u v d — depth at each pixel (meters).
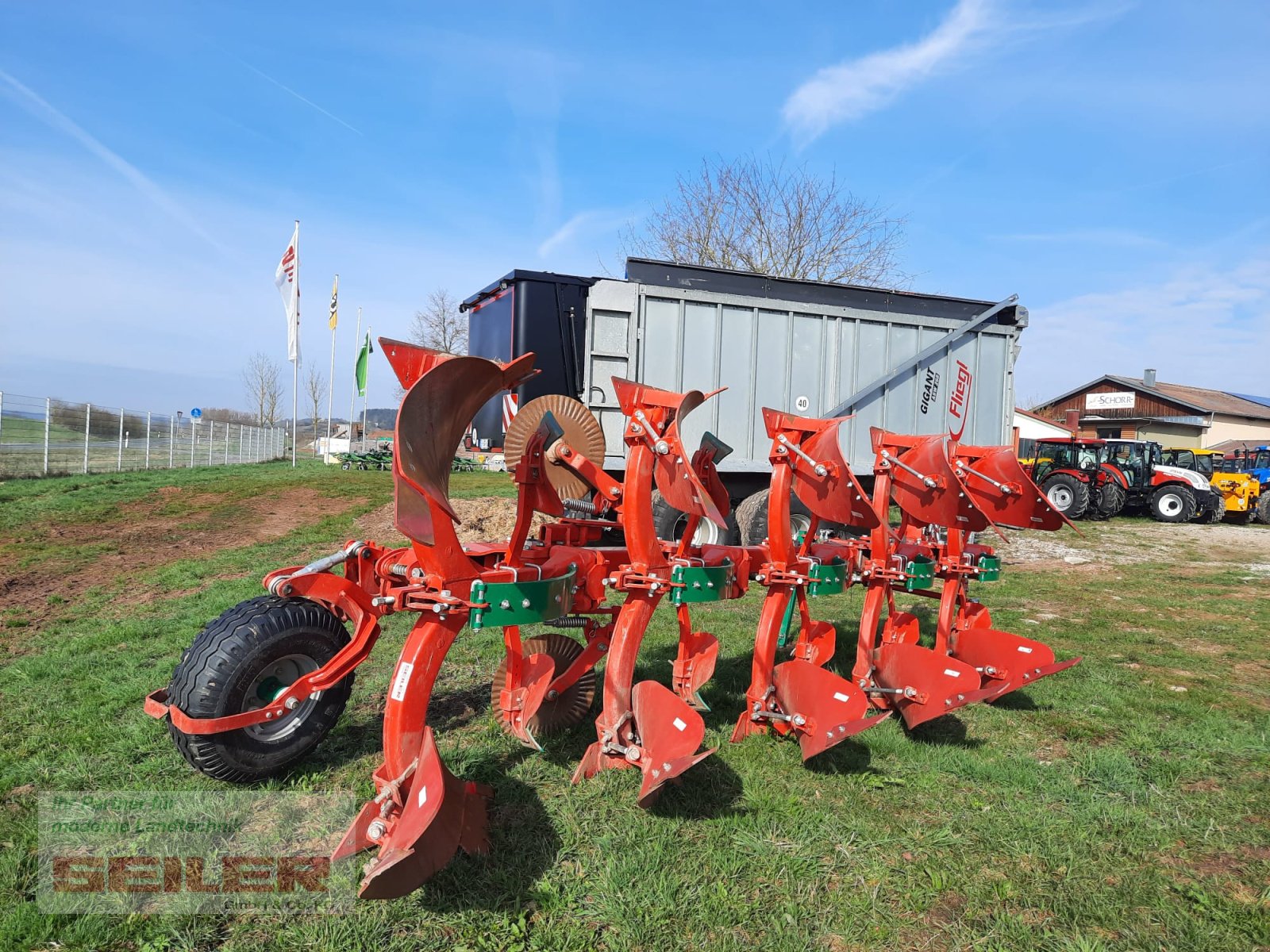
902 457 4.97
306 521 14.13
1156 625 8.17
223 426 36.22
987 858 3.24
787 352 10.26
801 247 24.84
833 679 3.98
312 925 2.64
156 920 2.64
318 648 3.66
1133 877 3.15
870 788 3.84
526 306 9.55
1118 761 4.28
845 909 2.85
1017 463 5.17
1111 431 43.16
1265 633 7.87
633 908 2.76
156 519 13.80
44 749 3.97
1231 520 21.69
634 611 3.64
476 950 2.55
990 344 11.49
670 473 3.62
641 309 9.52
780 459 4.19
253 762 3.52
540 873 2.99
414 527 2.75
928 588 5.57
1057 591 10.09
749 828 3.37
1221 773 4.26
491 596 3.10
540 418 3.81
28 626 6.68
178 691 3.38
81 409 23.16
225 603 7.35
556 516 3.88
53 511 13.75
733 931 2.70
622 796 3.59
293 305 31.59
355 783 3.66
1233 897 3.03
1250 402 49.72
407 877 2.49
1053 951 2.66
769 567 4.24
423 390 2.75
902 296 10.98
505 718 4.11
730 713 4.81
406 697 2.81
